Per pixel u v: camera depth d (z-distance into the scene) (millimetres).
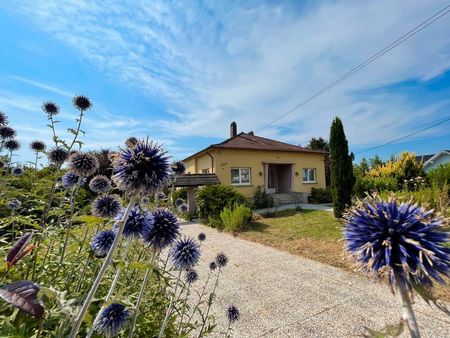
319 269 5441
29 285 926
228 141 20391
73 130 2826
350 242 1388
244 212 10883
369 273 1317
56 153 3027
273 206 17750
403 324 1124
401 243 1224
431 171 13922
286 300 4066
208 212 12781
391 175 17844
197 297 4242
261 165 19016
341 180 10852
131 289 2311
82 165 2463
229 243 8211
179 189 17438
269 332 3199
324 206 17109
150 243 1718
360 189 14805
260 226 10633
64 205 2828
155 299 2443
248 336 3123
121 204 2305
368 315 3518
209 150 17781
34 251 1924
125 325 1653
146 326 2246
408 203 1383
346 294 4199
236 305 3945
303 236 8367
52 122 2953
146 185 1251
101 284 2270
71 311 1037
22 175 4152
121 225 1171
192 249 2164
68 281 2113
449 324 3195
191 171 22312
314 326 3307
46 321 1589
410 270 1126
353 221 1400
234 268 5703
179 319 3469
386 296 4074
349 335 3092
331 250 6660
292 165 20438
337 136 11094
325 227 9266
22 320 1156
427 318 3354
